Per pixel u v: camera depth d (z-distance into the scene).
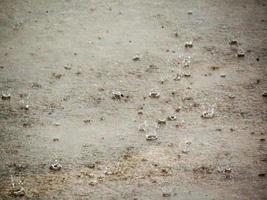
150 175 8.84
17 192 8.43
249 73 11.68
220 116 10.37
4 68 12.03
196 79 11.60
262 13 14.18
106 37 13.36
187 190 8.46
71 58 12.46
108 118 10.42
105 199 8.27
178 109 10.62
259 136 9.74
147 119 10.36
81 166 9.09
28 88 11.35
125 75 11.83
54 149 9.52
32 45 13.00
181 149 9.49
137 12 14.59
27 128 10.10
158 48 12.80
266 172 8.82
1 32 13.55
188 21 14.01
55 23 14.05
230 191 8.41
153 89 11.30
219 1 15.02
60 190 8.51
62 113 10.58
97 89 11.34
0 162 9.18
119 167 9.05
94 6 14.97
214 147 9.51
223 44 12.88
